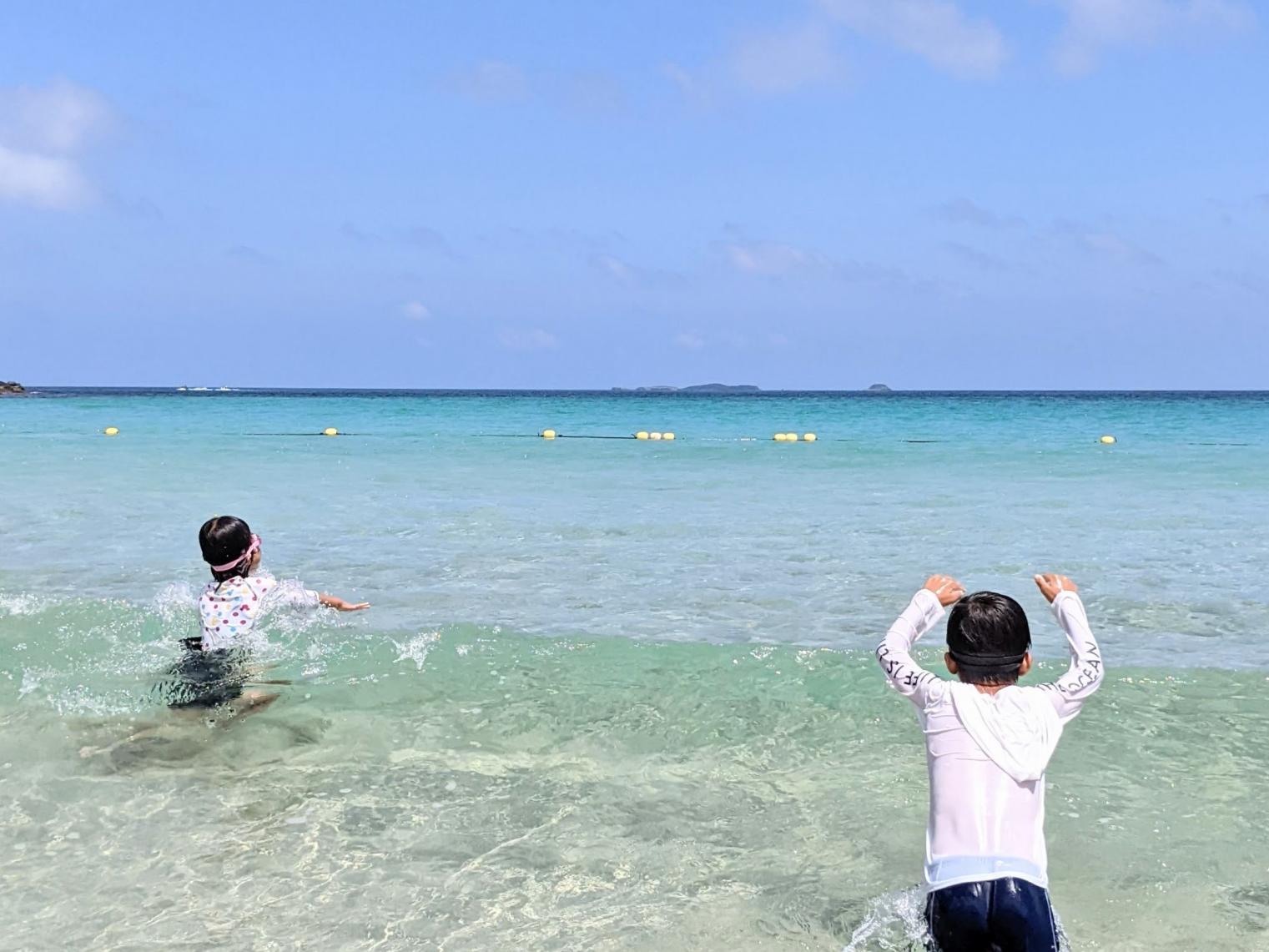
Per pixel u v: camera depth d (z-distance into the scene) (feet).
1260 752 13.70
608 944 9.39
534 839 11.43
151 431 100.53
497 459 65.87
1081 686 9.69
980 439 89.51
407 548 29.68
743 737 14.40
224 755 13.70
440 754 13.80
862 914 9.91
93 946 9.26
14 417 135.13
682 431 106.83
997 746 9.16
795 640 19.21
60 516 36.45
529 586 24.27
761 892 10.32
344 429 108.68
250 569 18.95
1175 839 11.34
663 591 23.77
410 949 9.27
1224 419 134.10
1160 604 22.29
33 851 11.02
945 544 30.07
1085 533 32.07
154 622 20.10
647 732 14.58
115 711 15.25
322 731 14.56
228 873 10.61
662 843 11.36
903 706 15.49
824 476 53.06
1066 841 11.30
